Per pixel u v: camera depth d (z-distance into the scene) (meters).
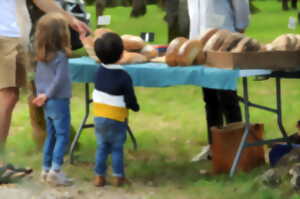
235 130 6.61
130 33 22.20
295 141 6.78
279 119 6.81
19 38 6.41
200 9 7.22
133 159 7.45
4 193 5.93
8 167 6.47
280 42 6.23
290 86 12.23
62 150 6.27
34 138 7.78
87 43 6.82
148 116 9.98
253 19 26.39
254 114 9.61
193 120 9.56
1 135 6.46
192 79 6.03
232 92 7.10
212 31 6.51
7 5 6.40
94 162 7.24
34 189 6.13
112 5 29.00
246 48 6.04
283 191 5.80
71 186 6.26
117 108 6.04
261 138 6.77
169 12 15.66
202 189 6.02
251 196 5.73
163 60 6.63
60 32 6.14
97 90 6.11
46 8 6.90
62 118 6.23
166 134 8.76
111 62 6.06
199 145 8.20
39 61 6.26
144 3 25.80
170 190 6.16
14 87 6.49
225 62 5.94
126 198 5.91
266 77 6.79
